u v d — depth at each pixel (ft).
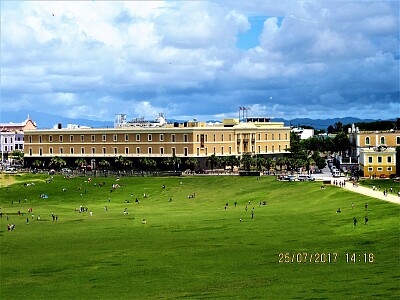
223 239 536.01
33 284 412.36
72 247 528.22
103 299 371.15
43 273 442.09
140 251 502.79
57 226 640.17
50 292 391.45
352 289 368.68
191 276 419.74
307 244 499.92
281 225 587.68
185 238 548.31
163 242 535.19
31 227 637.30
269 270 426.92
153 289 390.01
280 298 356.18
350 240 504.02
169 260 467.52
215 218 653.30
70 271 445.37
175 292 380.58
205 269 436.76
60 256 494.18
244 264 446.60
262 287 384.27
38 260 482.69
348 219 587.68
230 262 453.58
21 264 471.21
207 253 485.56
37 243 549.54
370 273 405.39
